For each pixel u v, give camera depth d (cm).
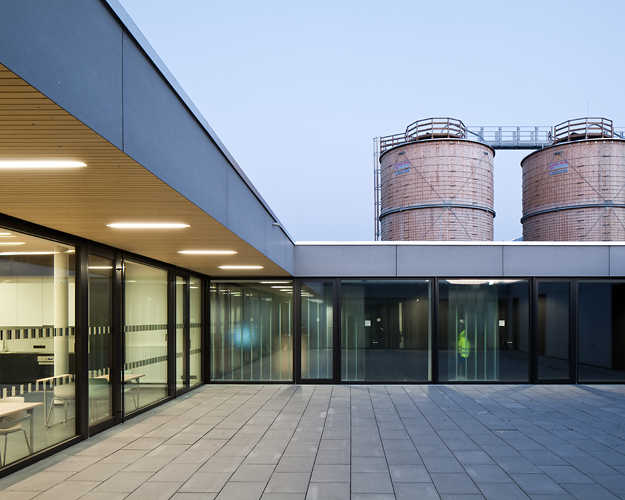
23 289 505
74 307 603
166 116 331
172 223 485
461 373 1058
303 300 1088
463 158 2481
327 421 713
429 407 810
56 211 429
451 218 2441
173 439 617
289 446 587
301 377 1066
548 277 1062
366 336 1075
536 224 2523
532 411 779
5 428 482
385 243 1078
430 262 1070
